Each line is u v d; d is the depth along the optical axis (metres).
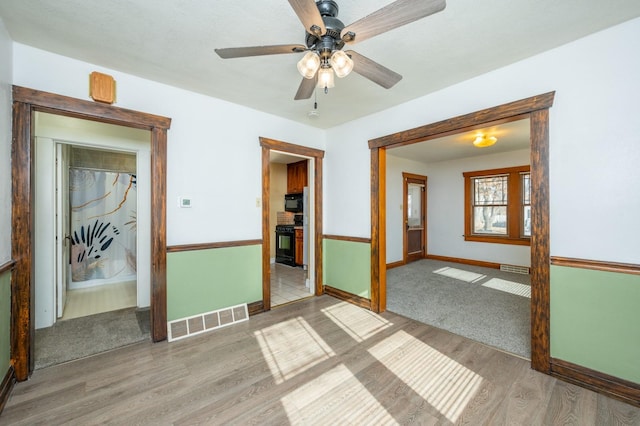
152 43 1.93
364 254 3.36
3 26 1.71
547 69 2.01
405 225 6.05
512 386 1.84
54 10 1.60
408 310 3.22
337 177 3.77
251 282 3.11
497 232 5.62
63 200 3.33
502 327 2.75
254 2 1.54
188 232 2.70
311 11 1.21
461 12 1.60
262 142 3.21
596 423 1.51
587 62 1.84
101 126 3.04
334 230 3.81
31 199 1.94
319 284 3.84
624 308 1.71
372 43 1.91
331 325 2.81
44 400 1.70
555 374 1.94
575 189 1.88
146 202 3.33
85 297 3.75
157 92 2.51
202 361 2.14
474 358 2.18
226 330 2.71
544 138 2.00
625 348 1.70
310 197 3.96
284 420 1.54
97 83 2.19
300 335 2.59
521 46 1.95
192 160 2.72
